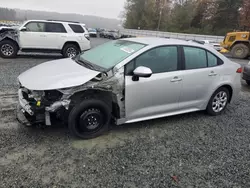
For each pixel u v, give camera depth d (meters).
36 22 9.05
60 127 3.35
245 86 6.94
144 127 3.61
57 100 2.77
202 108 4.06
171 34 33.31
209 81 3.90
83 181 2.31
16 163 2.49
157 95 3.36
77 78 2.84
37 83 2.76
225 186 2.40
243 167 2.74
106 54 3.53
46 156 2.66
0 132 3.09
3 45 8.76
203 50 3.87
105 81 2.94
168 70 3.44
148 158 2.78
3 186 2.15
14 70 6.72
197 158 2.86
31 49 9.09
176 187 2.33
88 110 2.99
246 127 3.87
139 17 53.44
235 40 16.16
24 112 2.88
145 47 3.28
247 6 34.91
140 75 2.93
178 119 4.03
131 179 2.39
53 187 2.20
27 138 3.00
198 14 43.09
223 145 3.22
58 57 10.00
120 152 2.86
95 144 3.01
